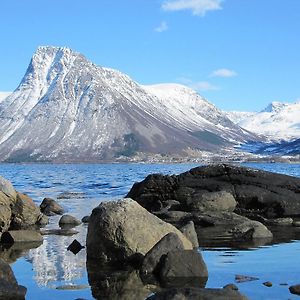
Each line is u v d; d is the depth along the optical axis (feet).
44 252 60.85
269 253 58.85
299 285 42.42
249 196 101.65
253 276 47.47
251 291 41.81
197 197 96.73
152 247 53.11
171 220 89.45
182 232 64.03
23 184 229.45
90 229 58.70
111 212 57.52
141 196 110.01
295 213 97.96
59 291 42.98
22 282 46.19
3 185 84.69
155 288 43.75
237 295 37.24
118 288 43.83
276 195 100.83
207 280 46.06
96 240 57.16
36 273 49.85
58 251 61.46
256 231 71.72
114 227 56.29
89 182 247.50
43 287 44.42
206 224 84.12
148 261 50.11
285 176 107.55
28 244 66.69
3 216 78.79
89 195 153.58
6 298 40.52
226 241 67.67
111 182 245.45
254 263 53.21
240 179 106.93
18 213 84.58
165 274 47.60
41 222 88.69
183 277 47.09
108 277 47.93
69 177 325.21
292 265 52.21
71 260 56.08
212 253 58.95
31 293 42.34
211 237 71.10
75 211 110.01
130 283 45.52
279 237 71.51
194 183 107.65
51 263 54.49
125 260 54.85
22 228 83.35
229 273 48.67
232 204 97.81
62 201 133.69
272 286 43.39
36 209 88.63
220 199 96.12
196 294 37.01
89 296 41.47
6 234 69.31
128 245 55.31
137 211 58.08
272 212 98.58
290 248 62.08
